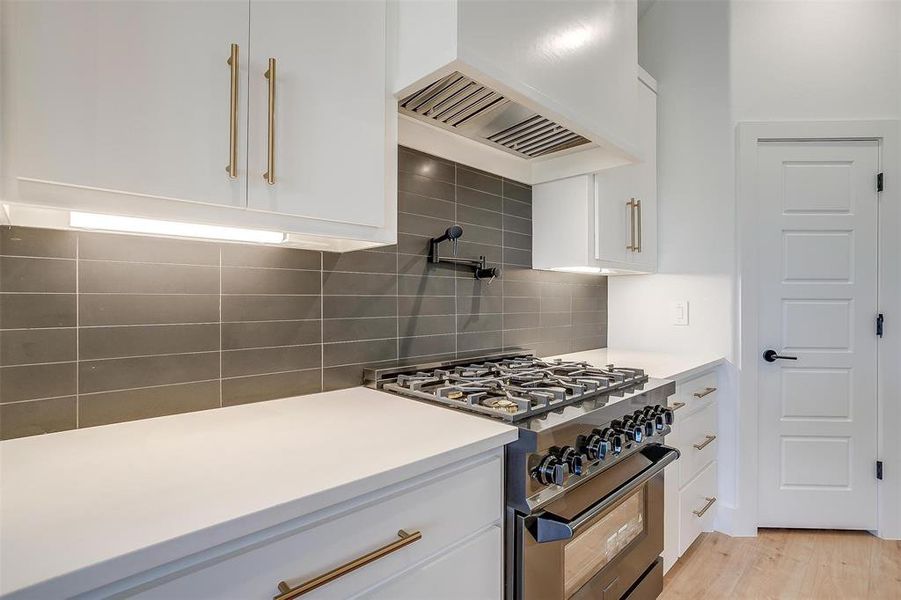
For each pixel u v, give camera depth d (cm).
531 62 116
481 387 125
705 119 231
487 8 104
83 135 65
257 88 83
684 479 181
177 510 57
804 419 217
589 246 183
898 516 208
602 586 119
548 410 111
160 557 50
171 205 75
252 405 113
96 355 92
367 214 101
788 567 186
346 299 135
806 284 217
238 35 81
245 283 114
